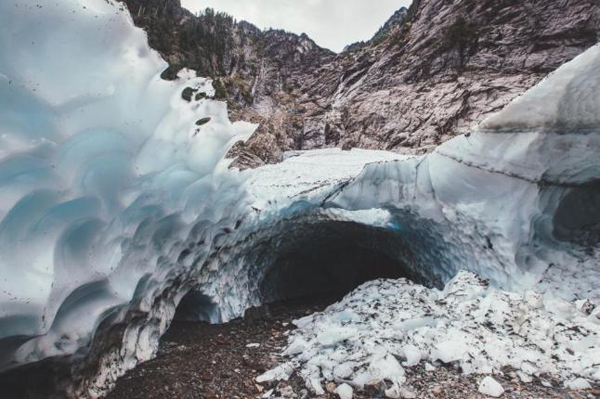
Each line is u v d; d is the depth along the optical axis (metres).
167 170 3.64
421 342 3.74
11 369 2.40
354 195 7.55
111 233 3.02
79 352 2.86
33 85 2.20
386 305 5.29
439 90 23.41
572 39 20.11
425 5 32.38
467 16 25.73
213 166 4.43
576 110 4.30
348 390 3.07
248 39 55.25
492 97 20.39
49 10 2.31
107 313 3.12
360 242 10.12
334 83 39.06
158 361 4.04
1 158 2.03
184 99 3.74
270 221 7.33
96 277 2.80
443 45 25.25
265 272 8.30
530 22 22.25
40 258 2.31
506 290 5.16
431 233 6.96
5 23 2.11
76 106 2.41
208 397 3.21
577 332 3.60
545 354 3.41
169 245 4.25
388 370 3.22
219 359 4.15
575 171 4.78
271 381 3.49
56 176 2.36
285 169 11.28
